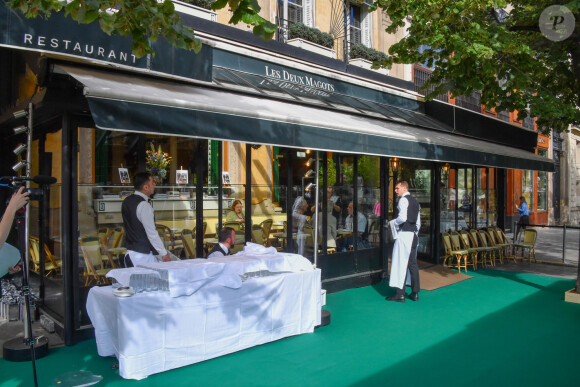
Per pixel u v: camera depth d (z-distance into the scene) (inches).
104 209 211.5
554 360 189.0
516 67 301.4
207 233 247.1
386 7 305.3
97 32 191.0
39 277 236.7
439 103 433.7
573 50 302.2
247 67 292.4
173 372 169.6
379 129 261.9
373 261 338.6
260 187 273.4
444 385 163.8
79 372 166.9
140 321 162.4
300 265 218.8
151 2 145.0
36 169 242.7
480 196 477.7
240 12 138.6
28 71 236.5
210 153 248.1
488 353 196.2
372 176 340.2
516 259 464.4
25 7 146.3
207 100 192.5
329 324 233.8
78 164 201.9
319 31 381.4
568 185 1047.0
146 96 160.4
